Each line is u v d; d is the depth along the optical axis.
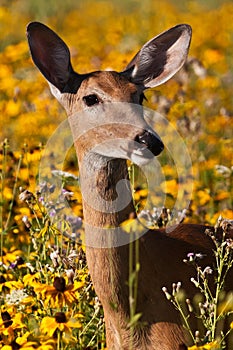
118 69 20.00
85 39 27.08
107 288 10.85
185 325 10.95
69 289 10.73
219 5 33.97
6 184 15.97
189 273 11.12
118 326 10.89
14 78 22.19
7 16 29.70
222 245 10.92
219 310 11.12
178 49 11.97
